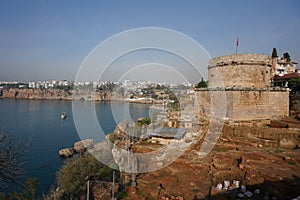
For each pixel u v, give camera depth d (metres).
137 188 11.60
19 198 9.63
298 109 27.64
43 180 21.19
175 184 11.70
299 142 16.88
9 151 9.89
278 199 9.79
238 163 13.89
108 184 13.48
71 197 13.63
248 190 10.80
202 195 10.53
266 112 22.58
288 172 11.63
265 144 17.70
